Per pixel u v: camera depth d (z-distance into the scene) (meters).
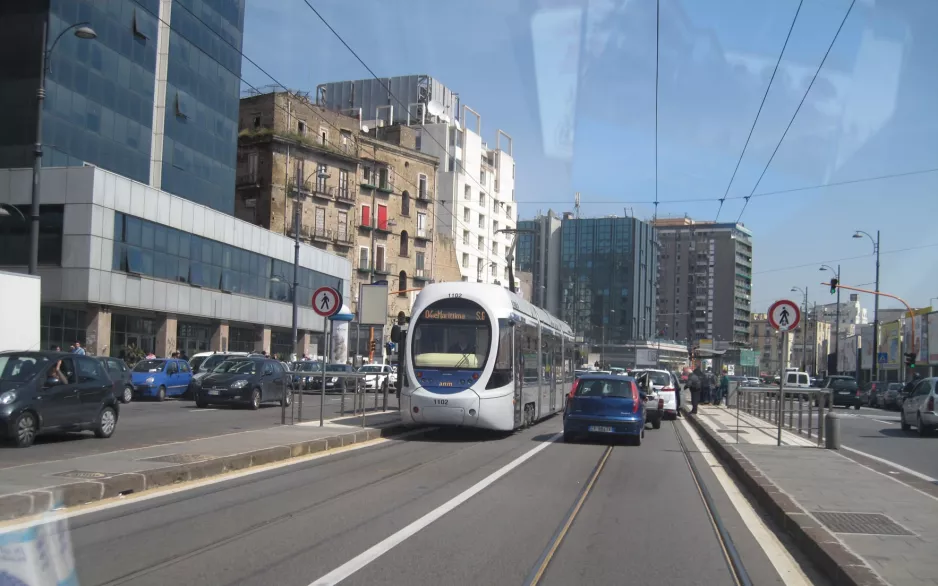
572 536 8.35
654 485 12.20
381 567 6.79
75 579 6.15
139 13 44.91
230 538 7.66
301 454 14.27
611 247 102.31
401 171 75.12
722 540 8.32
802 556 7.65
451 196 87.94
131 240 38.28
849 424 28.67
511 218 104.44
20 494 8.30
